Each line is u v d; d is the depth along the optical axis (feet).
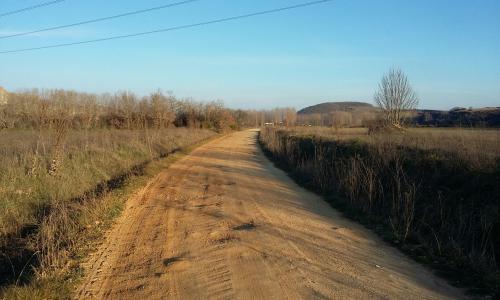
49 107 54.49
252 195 39.81
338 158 48.91
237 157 81.46
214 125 202.80
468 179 29.91
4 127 88.38
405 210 26.96
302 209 33.47
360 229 27.25
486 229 22.52
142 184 45.70
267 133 140.87
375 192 33.32
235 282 18.30
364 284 17.92
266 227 27.68
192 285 18.11
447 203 27.91
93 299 16.87
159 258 21.86
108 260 21.66
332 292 17.07
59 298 16.80
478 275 18.65
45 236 24.57
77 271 19.63
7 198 31.24
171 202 36.76
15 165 40.14
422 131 67.21
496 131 50.21
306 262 20.83
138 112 128.26
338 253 22.25
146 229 27.73
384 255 21.91
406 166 37.06
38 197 34.06
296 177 50.88
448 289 17.38
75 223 27.27
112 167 53.88
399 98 86.28
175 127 165.89
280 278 18.69
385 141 48.49
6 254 22.82
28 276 18.44
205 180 49.85
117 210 32.53
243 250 22.88
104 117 129.70
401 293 16.94
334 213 32.07
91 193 37.24
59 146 46.11
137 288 17.93
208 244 24.16
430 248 22.33
